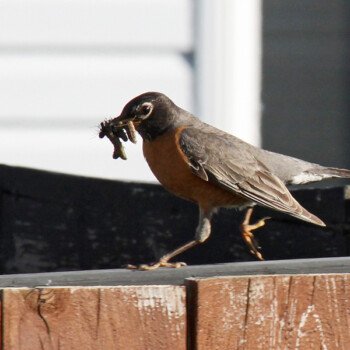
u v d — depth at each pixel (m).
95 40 13.98
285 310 5.32
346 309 5.36
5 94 13.85
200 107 14.19
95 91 13.99
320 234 7.93
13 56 13.84
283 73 18.27
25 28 13.84
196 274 5.56
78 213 9.17
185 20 14.12
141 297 5.19
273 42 18.17
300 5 18.14
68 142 13.96
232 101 14.27
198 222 8.95
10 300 5.03
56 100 13.94
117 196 9.03
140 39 14.04
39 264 9.37
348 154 18.84
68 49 13.95
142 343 5.17
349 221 7.70
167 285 5.30
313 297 5.35
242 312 5.28
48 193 9.32
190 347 5.24
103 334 5.12
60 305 5.09
